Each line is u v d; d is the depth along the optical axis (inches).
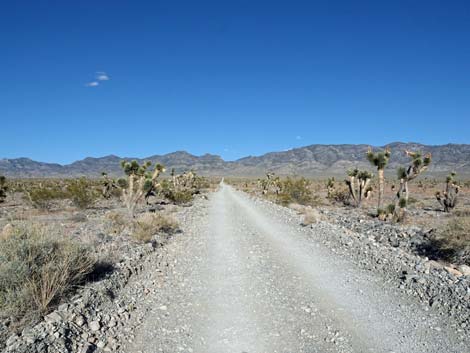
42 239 289.9
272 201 1536.7
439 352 221.0
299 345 231.1
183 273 389.4
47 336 210.8
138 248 462.6
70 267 286.4
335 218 924.6
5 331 212.1
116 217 691.4
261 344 232.8
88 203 1085.1
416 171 865.5
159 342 234.1
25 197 1304.1
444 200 1216.8
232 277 374.9
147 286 338.3
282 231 667.4
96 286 297.3
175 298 312.7
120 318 262.2
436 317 270.5
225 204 1333.7
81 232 536.1
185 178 2236.7
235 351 224.1
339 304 298.4
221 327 257.0
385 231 699.4
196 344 232.5
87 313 253.6
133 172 872.3
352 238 568.4
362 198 1294.3
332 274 382.6
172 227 670.5
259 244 543.5
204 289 336.8
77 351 209.0
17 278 245.1
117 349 221.8
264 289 336.5
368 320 267.0
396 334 244.7
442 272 373.1
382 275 374.6
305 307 292.2
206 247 522.6
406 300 305.6
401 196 912.3
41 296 243.6
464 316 267.9
